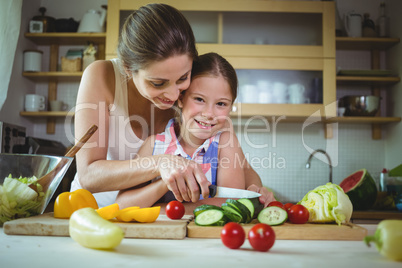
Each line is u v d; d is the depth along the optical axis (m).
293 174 3.11
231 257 0.66
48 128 3.11
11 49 2.27
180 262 0.62
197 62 1.19
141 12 1.02
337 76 2.90
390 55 3.08
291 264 0.62
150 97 1.03
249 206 0.94
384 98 3.16
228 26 2.79
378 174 3.08
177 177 0.98
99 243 0.69
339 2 3.21
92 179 1.08
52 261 0.62
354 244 0.78
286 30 2.81
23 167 0.95
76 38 2.98
